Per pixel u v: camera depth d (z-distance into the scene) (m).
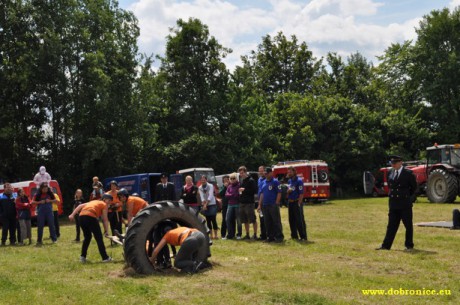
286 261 9.84
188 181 14.54
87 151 32.03
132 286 7.66
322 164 32.78
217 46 41.62
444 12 49.12
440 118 49.09
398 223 11.04
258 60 62.56
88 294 7.25
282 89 61.53
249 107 43.09
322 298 6.62
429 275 8.19
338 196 44.66
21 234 15.54
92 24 34.81
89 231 10.65
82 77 32.72
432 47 49.38
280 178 33.62
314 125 44.78
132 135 35.62
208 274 8.63
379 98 54.66
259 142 41.56
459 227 14.52
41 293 7.45
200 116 40.88
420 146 46.91
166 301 6.70
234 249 11.70
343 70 58.59
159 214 9.23
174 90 40.69
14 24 33.03
